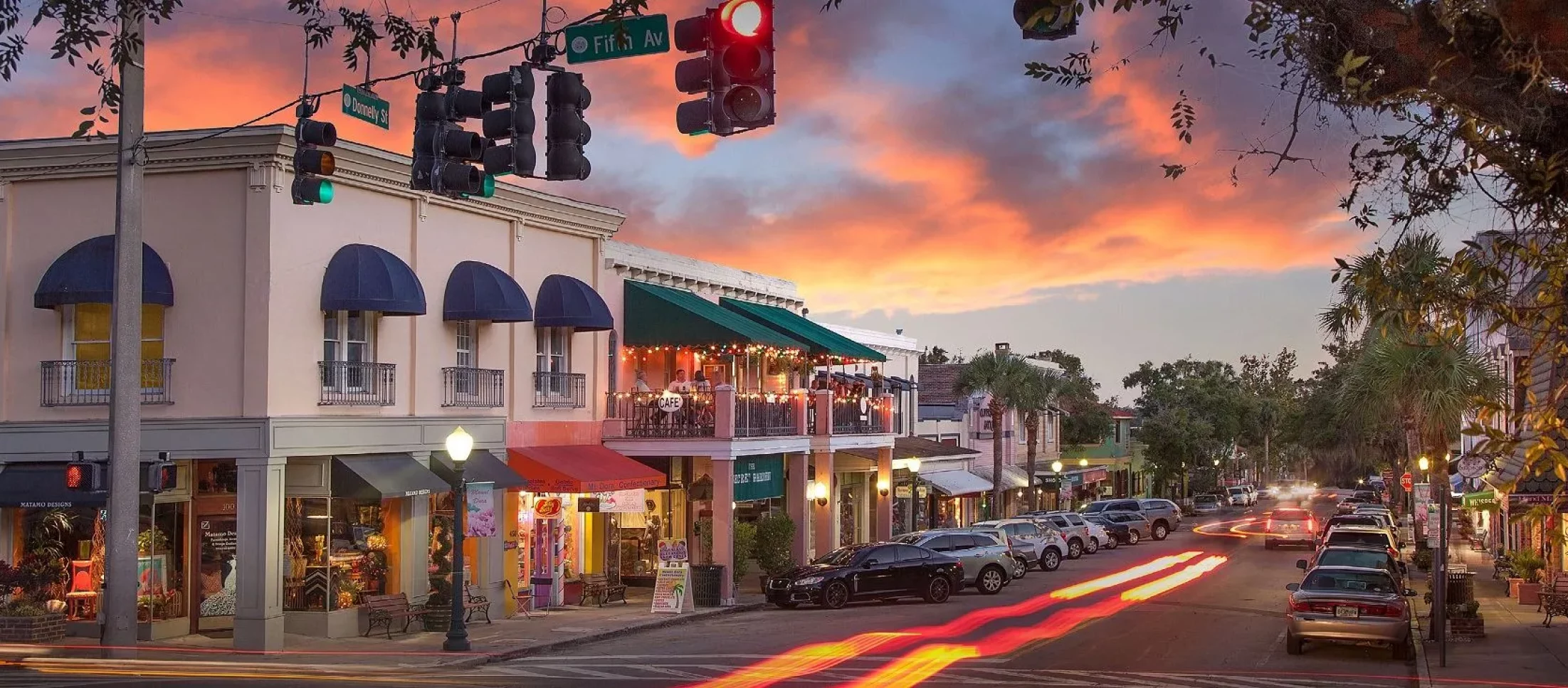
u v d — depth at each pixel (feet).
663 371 118.11
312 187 49.88
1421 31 23.79
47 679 59.82
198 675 62.54
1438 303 31.01
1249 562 150.61
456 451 74.02
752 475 114.32
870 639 80.74
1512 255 29.99
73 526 76.74
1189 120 31.86
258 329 73.46
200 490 78.02
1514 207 28.91
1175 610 97.86
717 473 105.40
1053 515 163.12
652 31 39.01
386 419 81.76
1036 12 26.09
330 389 78.13
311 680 61.67
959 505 197.77
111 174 75.92
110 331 73.67
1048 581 128.47
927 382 225.97
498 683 61.52
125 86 66.44
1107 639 79.92
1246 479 459.73
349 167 79.00
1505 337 126.21
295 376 75.51
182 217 75.31
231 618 78.33
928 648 75.61
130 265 66.95
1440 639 68.54
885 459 140.97
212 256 74.59
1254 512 290.76
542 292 97.96
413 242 85.66
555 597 99.30
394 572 83.76
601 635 83.20
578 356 104.27
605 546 110.22
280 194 74.54
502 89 41.75
